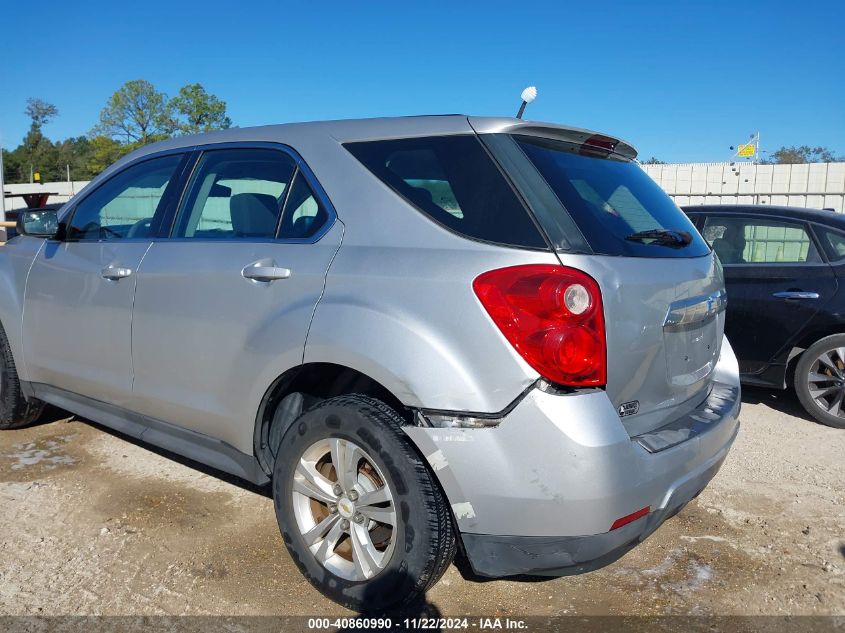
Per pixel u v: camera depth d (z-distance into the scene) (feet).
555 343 7.33
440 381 7.75
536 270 7.58
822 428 16.74
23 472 13.20
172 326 10.73
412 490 8.11
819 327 16.71
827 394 16.78
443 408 7.75
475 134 8.75
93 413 12.77
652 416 8.53
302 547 9.25
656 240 9.14
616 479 7.39
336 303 8.66
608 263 7.91
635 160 11.35
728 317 17.95
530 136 9.00
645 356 8.16
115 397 12.01
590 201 8.70
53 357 13.28
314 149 9.90
